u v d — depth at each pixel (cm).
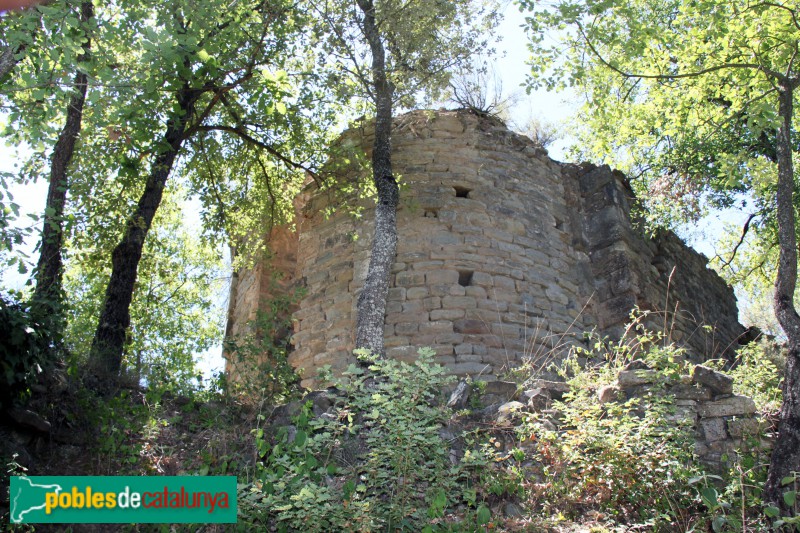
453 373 989
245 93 1056
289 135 1166
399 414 630
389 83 1141
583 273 1225
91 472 664
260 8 1041
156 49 757
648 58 1079
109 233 980
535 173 1238
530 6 895
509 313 1064
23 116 704
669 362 698
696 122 1127
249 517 605
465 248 1088
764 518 580
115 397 761
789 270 719
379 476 605
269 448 665
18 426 656
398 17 1102
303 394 796
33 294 717
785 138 808
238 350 830
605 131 1232
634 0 1331
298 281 1180
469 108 1266
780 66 992
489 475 638
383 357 891
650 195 1232
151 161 1084
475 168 1164
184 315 1470
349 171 1152
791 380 637
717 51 1104
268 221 1244
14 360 638
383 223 995
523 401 726
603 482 626
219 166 1219
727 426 652
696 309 1414
